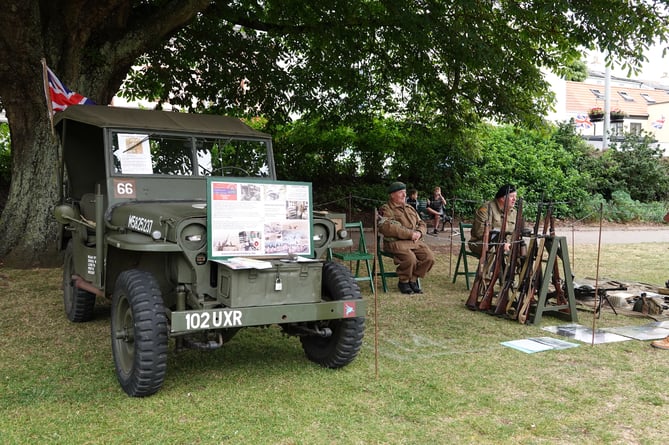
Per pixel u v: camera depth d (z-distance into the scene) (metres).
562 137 20.92
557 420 3.64
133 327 3.89
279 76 12.97
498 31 11.42
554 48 12.26
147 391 3.88
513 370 4.59
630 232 16.44
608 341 5.43
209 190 3.96
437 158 17.17
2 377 4.31
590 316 6.48
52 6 9.24
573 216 18.69
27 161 9.55
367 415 3.69
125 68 10.34
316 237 4.44
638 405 3.89
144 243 3.91
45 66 7.56
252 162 5.36
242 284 3.93
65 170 5.95
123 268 4.84
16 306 6.55
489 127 19.34
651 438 3.40
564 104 27.16
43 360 4.72
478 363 4.75
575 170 19.73
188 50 12.70
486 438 3.39
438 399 3.96
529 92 13.30
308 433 3.42
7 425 3.47
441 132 15.03
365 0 11.91
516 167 18.75
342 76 12.77
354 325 4.41
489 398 3.99
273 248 4.15
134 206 4.64
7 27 8.38
